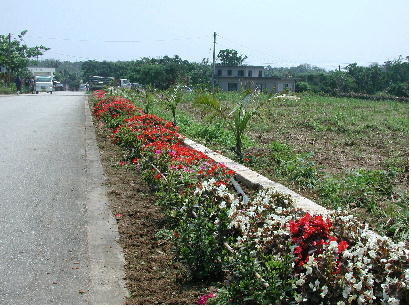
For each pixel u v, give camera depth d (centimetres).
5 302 425
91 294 442
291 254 411
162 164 798
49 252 533
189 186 641
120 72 8988
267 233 448
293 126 1836
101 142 1276
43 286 456
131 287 457
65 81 10394
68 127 1611
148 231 600
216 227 491
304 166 900
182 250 486
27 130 1490
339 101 3638
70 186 809
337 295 373
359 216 670
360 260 394
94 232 594
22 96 3962
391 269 383
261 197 573
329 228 434
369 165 1088
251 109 1137
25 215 655
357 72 6181
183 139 1170
